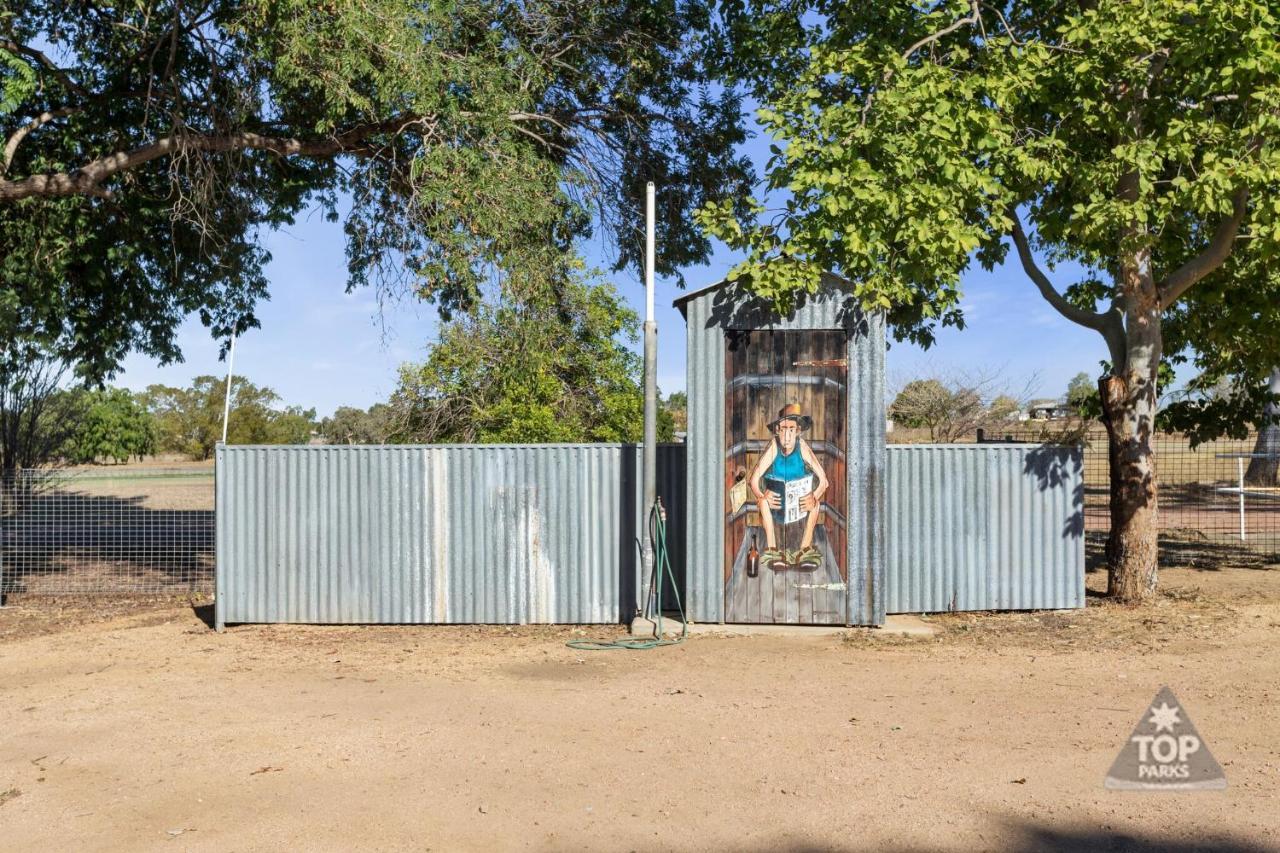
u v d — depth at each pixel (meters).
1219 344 14.53
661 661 9.33
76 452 20.84
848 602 10.68
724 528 10.78
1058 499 11.70
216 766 6.23
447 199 12.35
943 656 9.40
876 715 7.28
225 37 13.80
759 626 10.72
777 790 5.67
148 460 59.66
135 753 6.52
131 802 5.59
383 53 12.14
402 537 11.34
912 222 9.98
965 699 7.73
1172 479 30.12
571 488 11.32
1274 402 15.21
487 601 11.31
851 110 11.03
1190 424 15.60
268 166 15.63
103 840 5.04
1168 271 13.95
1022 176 11.79
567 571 11.32
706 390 10.80
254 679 8.73
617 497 11.32
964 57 11.84
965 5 11.94
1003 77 11.16
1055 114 12.42
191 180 14.45
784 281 10.05
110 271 15.80
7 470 16.12
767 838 4.99
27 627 11.63
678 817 5.29
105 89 14.75
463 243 12.53
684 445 11.46
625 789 5.72
